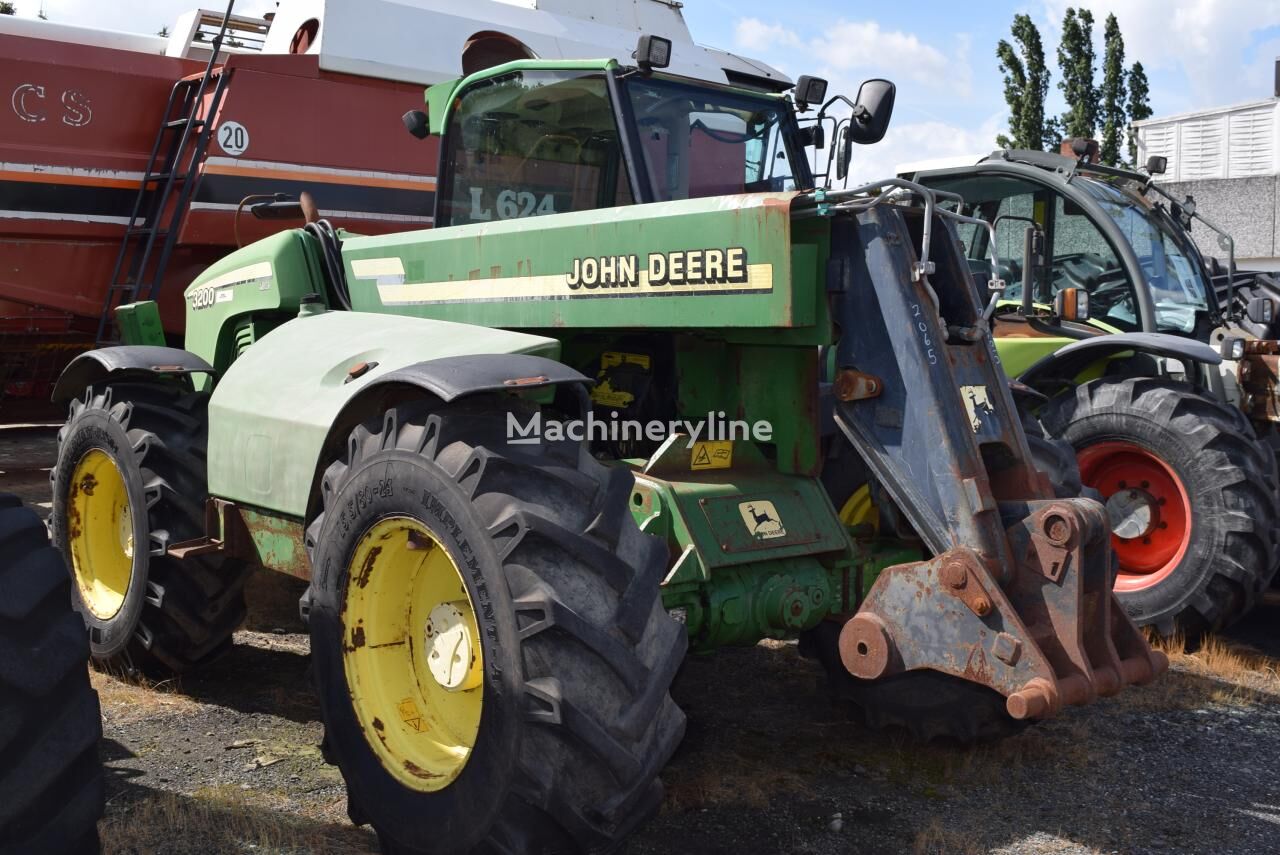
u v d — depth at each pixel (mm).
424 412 2775
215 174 7449
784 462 3344
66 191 7344
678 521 2984
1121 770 3490
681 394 3469
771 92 3982
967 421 2971
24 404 8320
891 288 2979
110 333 7773
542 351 2926
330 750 2924
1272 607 5762
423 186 8453
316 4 7883
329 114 7871
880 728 3645
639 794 2428
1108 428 5059
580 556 2451
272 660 4469
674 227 3053
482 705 2506
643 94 3607
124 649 4055
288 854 2797
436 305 3754
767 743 3650
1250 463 4766
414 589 2934
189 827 2936
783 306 2863
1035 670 2725
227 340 4531
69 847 2270
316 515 3172
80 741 2275
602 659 2396
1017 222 6168
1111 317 5746
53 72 7199
